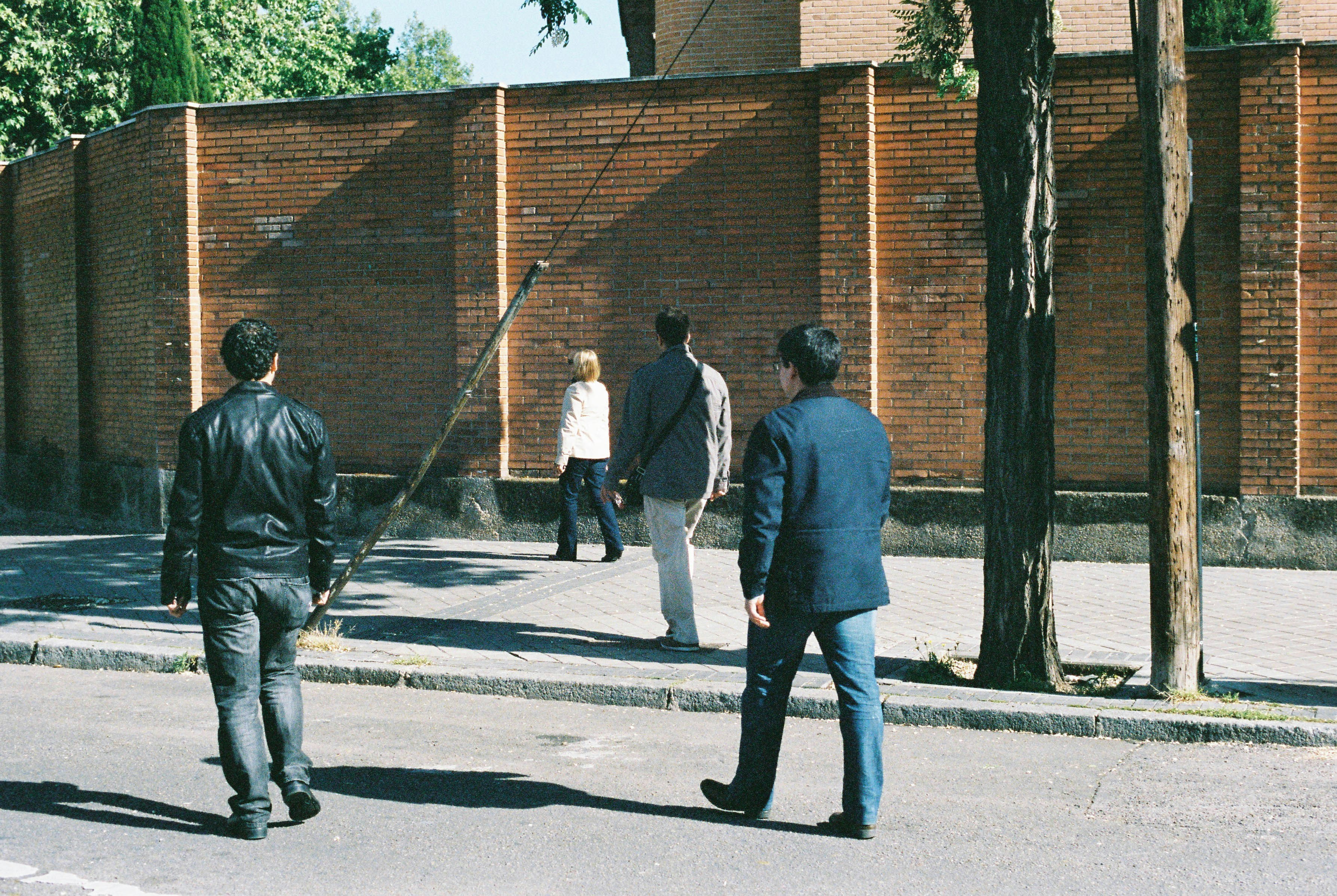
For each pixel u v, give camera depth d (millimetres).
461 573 10852
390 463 13344
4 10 23656
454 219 12938
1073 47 14836
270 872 4453
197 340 13977
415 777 5656
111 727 6492
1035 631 6988
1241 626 8523
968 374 11711
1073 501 11359
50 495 17062
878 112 11836
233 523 4816
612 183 12562
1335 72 10750
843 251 11852
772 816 5113
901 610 9219
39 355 17203
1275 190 10852
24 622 8828
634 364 12570
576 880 4391
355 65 36344
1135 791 5461
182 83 22234
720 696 6926
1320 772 5723
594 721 6742
